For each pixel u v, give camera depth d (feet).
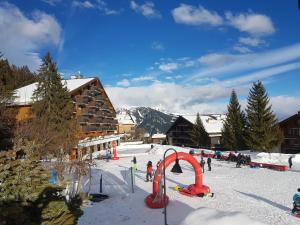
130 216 64.75
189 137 305.73
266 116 209.05
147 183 96.43
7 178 27.07
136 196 78.95
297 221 59.31
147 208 68.95
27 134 86.17
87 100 223.92
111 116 286.05
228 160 148.15
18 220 24.98
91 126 229.66
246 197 76.74
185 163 140.87
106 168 134.72
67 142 96.73
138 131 356.18
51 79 170.40
